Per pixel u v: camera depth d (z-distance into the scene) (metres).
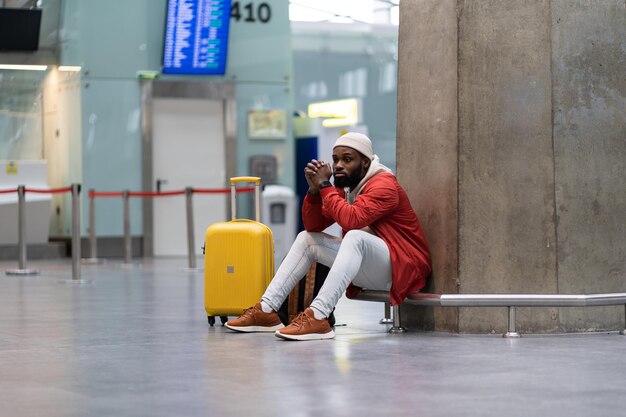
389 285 6.43
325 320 6.19
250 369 4.95
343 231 6.64
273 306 6.57
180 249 20.23
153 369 5.00
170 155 20.20
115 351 5.72
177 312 8.24
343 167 6.46
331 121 22.39
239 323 6.56
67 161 19.80
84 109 19.52
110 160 19.62
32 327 7.09
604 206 6.46
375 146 26.80
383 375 4.72
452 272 6.36
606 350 5.59
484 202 6.33
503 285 6.33
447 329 6.48
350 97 26.94
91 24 19.62
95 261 17.62
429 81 6.57
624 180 6.54
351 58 26.95
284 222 20.39
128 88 19.78
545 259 6.33
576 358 5.27
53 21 19.53
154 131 20.09
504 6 6.33
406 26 6.78
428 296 6.28
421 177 6.63
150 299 9.63
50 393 4.34
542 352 5.51
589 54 6.44
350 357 5.34
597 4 6.46
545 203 6.34
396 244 6.37
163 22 20.02
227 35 20.12
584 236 6.40
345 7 26.94
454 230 6.35
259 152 20.81
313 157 21.67
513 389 4.32
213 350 5.70
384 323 7.17
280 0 20.91
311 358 5.31
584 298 6.20
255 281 6.86
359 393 4.24
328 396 4.18
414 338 6.20
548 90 6.35
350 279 6.17
